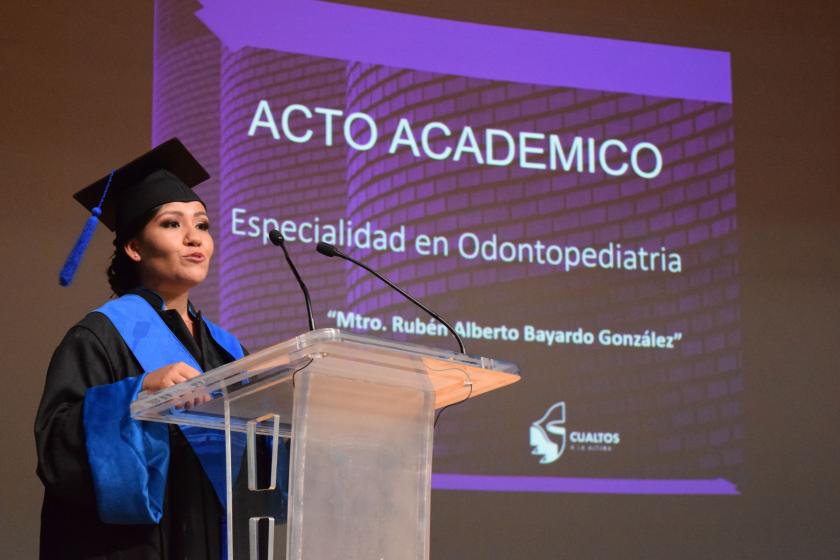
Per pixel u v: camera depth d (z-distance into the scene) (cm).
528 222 523
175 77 486
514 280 514
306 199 491
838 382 558
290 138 495
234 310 469
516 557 489
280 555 219
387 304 493
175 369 228
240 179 483
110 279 291
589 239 530
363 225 497
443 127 522
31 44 470
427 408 218
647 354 526
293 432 199
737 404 532
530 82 540
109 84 477
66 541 241
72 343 254
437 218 511
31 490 435
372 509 206
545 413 506
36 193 458
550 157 534
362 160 504
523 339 510
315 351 195
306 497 197
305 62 505
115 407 231
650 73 560
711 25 579
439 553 480
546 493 498
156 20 489
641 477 512
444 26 532
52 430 235
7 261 448
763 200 569
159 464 236
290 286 479
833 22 602
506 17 543
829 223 577
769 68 585
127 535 240
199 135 483
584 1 557
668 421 521
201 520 247
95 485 227
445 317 500
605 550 500
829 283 568
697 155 559
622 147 546
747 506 525
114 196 300
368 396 209
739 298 546
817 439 546
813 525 534
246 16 501
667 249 541
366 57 516
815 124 587
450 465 490
